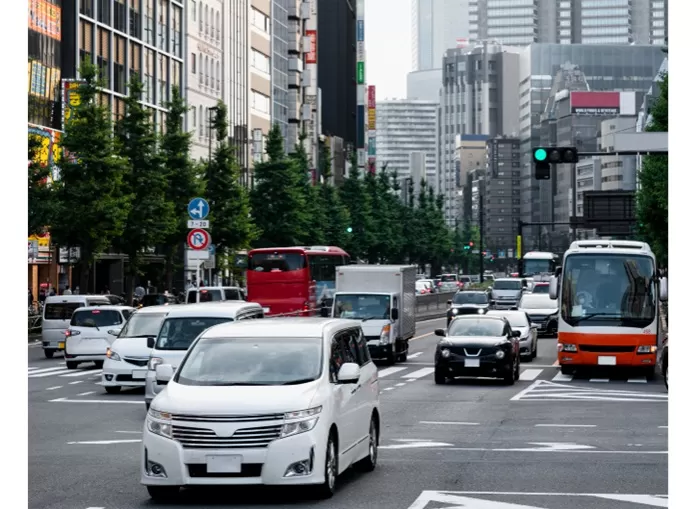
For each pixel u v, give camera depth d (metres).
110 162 64.56
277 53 144.62
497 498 15.36
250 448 14.68
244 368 16.00
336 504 14.95
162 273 99.56
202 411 14.77
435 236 186.75
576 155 38.69
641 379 40.94
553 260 133.12
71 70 84.81
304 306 65.38
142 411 29.02
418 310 98.81
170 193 77.25
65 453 20.73
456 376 38.12
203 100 115.38
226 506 14.94
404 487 16.42
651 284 40.91
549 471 18.11
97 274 92.25
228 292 59.97
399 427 25.14
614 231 113.19
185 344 29.09
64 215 64.00
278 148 99.81
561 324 41.22
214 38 118.81
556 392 35.16
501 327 39.62
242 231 83.00
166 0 105.69
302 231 100.25
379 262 150.38
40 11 78.62
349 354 17.48
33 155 63.72
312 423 14.90
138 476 17.78
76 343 44.53
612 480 17.09
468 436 23.34
